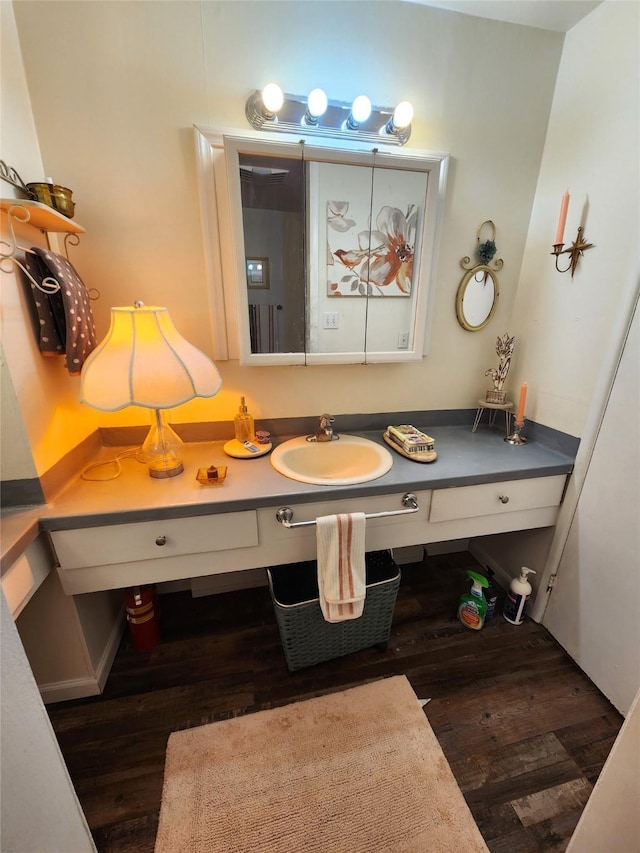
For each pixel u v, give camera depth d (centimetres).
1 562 79
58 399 109
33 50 100
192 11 104
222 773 101
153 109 109
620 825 63
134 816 93
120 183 114
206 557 111
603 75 113
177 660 136
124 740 110
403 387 158
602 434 121
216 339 132
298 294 131
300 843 88
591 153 119
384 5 114
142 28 103
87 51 102
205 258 123
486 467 127
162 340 103
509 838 90
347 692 124
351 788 98
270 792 97
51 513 96
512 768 104
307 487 112
